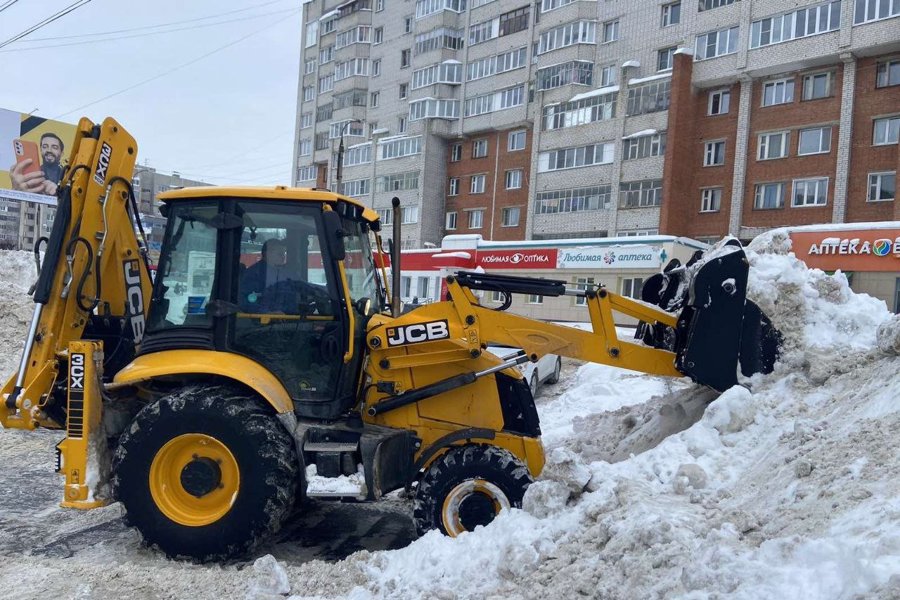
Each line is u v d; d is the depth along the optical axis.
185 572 4.29
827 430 3.91
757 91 31.05
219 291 4.79
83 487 4.55
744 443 4.33
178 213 4.92
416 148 46.19
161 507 4.51
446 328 4.83
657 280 5.82
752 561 2.83
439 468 4.59
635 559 3.17
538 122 38.88
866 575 2.41
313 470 4.54
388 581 3.93
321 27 57.03
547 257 31.66
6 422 4.76
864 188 27.78
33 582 4.15
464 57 44.84
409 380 4.93
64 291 4.85
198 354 4.71
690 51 32.81
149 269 5.72
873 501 2.91
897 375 4.02
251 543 4.44
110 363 5.26
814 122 29.20
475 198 44.38
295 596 3.91
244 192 4.81
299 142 59.53
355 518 5.69
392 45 50.78
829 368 4.61
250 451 4.43
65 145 31.45
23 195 30.28
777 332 4.92
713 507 3.69
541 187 38.69
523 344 4.88
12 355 11.14
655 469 4.25
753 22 30.75
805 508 3.19
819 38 28.61
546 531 3.81
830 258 23.53
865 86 27.88
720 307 4.85
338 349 4.72
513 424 5.03
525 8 41.25
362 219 5.41
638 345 4.96
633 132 34.50
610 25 37.00
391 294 5.83
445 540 4.16
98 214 5.07
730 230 31.59
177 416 4.48
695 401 5.40
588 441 6.01
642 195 34.16
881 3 27.03
